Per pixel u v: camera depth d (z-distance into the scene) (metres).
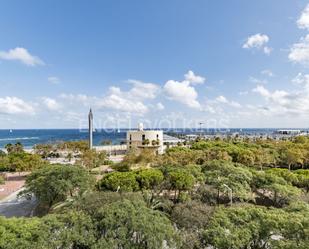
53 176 30.47
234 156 55.38
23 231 14.57
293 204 21.73
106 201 21.48
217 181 32.34
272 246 16.41
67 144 96.88
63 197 30.48
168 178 32.47
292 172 40.72
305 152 56.69
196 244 17.27
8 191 42.44
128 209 17.27
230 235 16.48
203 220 20.00
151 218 16.98
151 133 85.06
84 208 20.58
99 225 15.90
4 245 13.38
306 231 15.18
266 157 56.19
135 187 30.47
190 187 31.39
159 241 15.20
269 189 32.47
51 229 15.36
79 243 14.66
